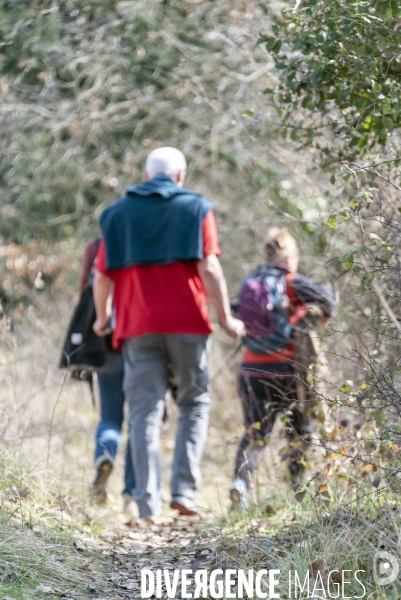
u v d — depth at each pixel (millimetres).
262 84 25000
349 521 11945
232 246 32906
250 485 17250
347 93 14023
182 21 29156
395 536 11008
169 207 17234
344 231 17766
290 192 28938
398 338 13055
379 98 13352
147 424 17391
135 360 17562
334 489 13953
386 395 12430
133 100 32344
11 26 25859
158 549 14523
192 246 17031
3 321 20641
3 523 13289
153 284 17281
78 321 18984
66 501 16188
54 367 26781
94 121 33125
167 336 17250
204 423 17859
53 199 40000
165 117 33719
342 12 13320
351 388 14164
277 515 14945
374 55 13414
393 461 13414
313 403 16891
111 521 16750
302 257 26047
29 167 37062
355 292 17250
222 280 17344
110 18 27250
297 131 17172
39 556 12734
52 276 36000
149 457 17219
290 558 11602
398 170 14734
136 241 17234
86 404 28578
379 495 12547
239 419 26422
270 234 19641
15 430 17734
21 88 29453
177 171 17906
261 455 18469
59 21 26344
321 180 21203
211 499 20031
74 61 28500
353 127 13984
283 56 15516
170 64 31172
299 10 13875
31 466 16500
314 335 17422
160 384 17594
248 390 18453
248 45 23828
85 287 19297
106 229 17594
